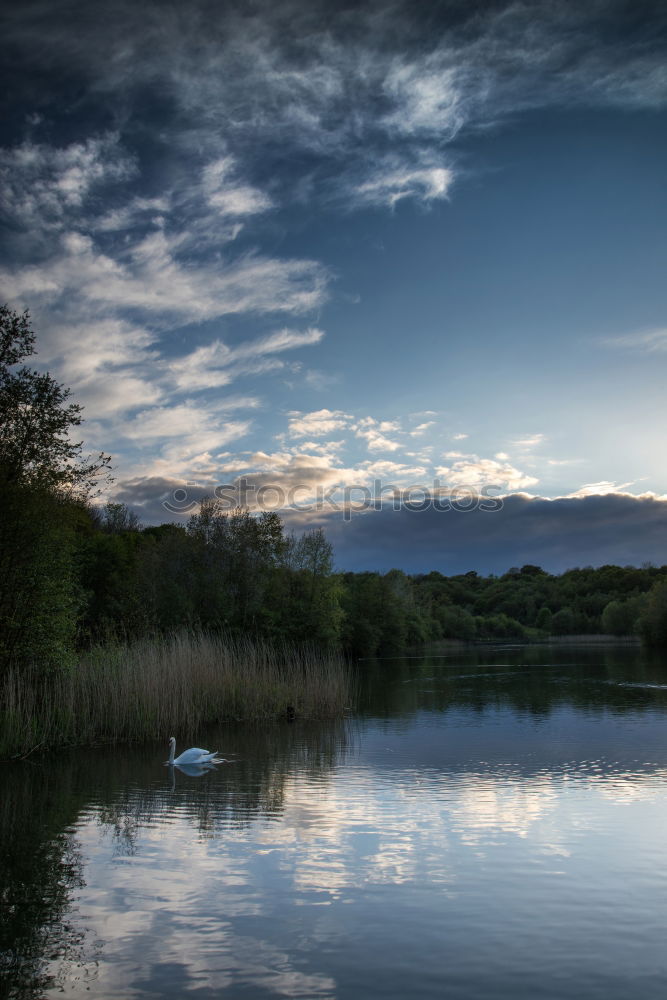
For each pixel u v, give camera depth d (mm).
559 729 25438
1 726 20594
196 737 24594
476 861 11117
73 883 10305
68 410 23422
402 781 17016
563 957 7996
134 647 29062
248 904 9500
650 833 12539
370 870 10750
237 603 50969
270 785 16703
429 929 8711
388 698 36969
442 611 130750
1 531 22188
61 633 24375
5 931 8742
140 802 15156
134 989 7352
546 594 168500
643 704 32312
